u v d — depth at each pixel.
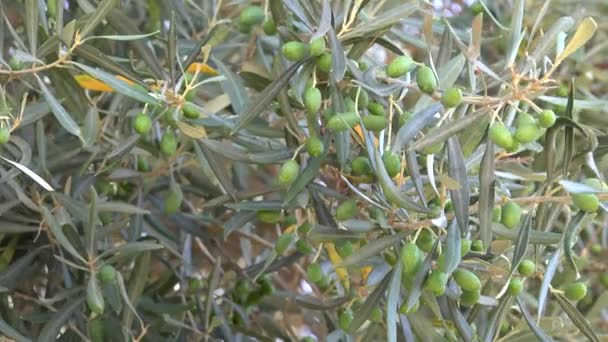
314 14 0.66
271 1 0.71
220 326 0.91
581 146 0.73
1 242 0.85
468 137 0.61
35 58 0.66
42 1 0.69
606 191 0.59
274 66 0.70
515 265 0.62
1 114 0.69
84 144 0.67
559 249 0.64
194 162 0.92
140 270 0.79
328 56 0.63
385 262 0.68
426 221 0.62
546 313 0.91
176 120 0.67
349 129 0.63
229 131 0.73
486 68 0.63
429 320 0.75
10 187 0.81
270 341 0.90
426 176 0.66
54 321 0.77
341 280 0.85
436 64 0.70
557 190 0.65
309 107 0.62
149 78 0.75
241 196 0.73
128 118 0.93
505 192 0.67
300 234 0.75
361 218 0.71
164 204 0.93
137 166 0.93
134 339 0.78
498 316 0.68
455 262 0.59
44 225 0.81
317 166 0.66
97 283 0.74
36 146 0.87
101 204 0.79
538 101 0.88
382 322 0.80
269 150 0.70
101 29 0.82
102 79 0.65
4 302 0.82
